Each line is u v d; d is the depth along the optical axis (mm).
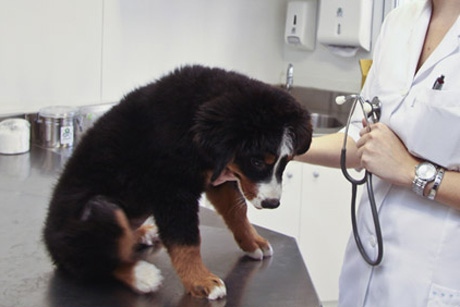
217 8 2791
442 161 1052
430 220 1110
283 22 3211
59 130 2096
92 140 1210
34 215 1489
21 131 1988
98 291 1119
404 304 1124
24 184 1723
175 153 1080
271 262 1271
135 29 2410
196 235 1120
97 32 2258
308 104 3170
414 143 1080
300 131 1116
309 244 2598
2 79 1999
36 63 2084
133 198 1144
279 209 2504
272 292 1133
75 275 1158
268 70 3209
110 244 1126
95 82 2305
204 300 1089
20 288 1112
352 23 2797
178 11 2588
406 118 1101
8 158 1958
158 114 1116
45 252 1248
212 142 1030
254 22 3025
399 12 1312
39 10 2043
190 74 1176
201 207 1588
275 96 1113
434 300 1095
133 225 1205
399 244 1146
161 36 2539
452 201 1050
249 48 3043
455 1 1163
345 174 1234
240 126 1042
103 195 1155
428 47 1200
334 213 2578
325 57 3109
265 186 1123
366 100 1234
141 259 1255
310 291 1145
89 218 1127
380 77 1245
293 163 2459
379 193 1215
